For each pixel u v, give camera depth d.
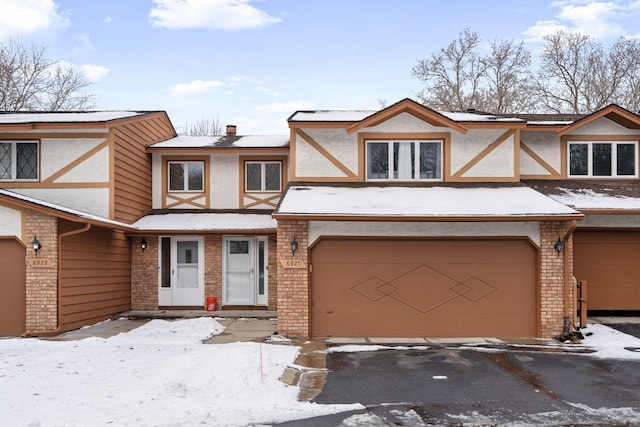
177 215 18.70
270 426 6.99
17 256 13.77
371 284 14.01
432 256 14.06
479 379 9.53
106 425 6.71
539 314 13.80
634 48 35.81
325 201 14.41
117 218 16.48
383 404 8.05
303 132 16.69
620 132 17.70
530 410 7.75
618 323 15.00
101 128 15.86
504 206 13.96
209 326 14.63
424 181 16.52
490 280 14.02
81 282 14.71
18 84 36.72
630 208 14.60
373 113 17.41
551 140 17.78
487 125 16.33
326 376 9.75
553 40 37.72
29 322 13.50
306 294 13.79
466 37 38.44
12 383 8.65
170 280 18.20
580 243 16.19
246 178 19.45
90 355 10.86
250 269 18.36
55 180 16.22
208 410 7.46
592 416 7.47
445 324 13.95
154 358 10.63
